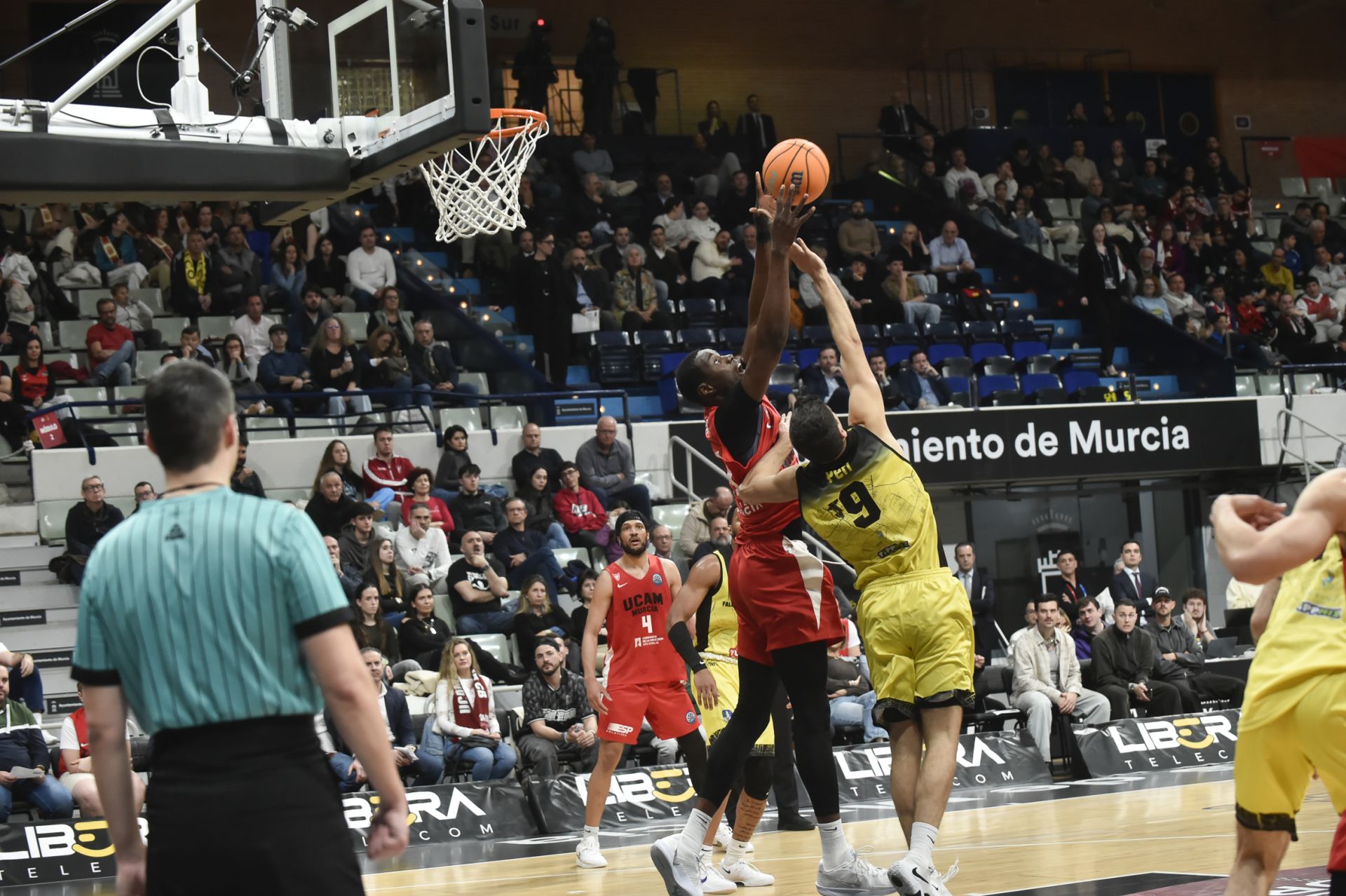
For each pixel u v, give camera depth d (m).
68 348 14.54
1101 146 23.31
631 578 7.48
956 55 24.30
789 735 8.27
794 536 4.98
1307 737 3.23
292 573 2.62
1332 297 20.92
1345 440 16.92
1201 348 17.64
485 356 15.52
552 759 9.65
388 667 10.00
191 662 2.59
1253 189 25.25
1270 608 3.73
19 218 15.88
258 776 2.56
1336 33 25.89
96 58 16.14
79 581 11.20
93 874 8.12
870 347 17.11
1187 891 4.79
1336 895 3.16
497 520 12.70
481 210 7.14
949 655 4.64
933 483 15.14
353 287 15.84
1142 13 25.20
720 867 6.31
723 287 17.95
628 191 19.50
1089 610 12.07
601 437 13.61
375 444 13.03
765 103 23.34
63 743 8.72
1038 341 18.17
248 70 6.56
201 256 15.14
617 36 22.58
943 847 6.70
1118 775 10.44
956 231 19.61
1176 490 16.97
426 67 6.22
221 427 2.75
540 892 6.21
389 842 2.67
